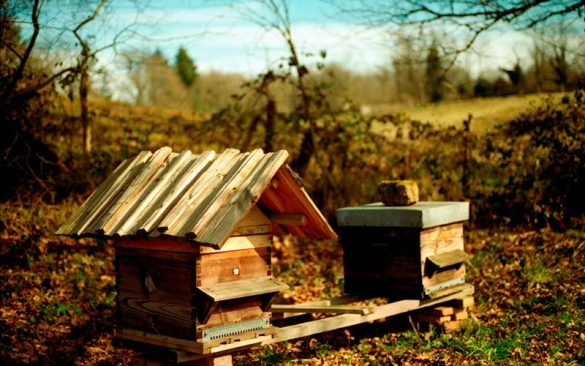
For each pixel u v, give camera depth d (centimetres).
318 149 880
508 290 656
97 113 937
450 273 600
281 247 827
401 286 580
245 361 560
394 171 860
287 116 888
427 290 575
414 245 574
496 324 593
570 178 772
